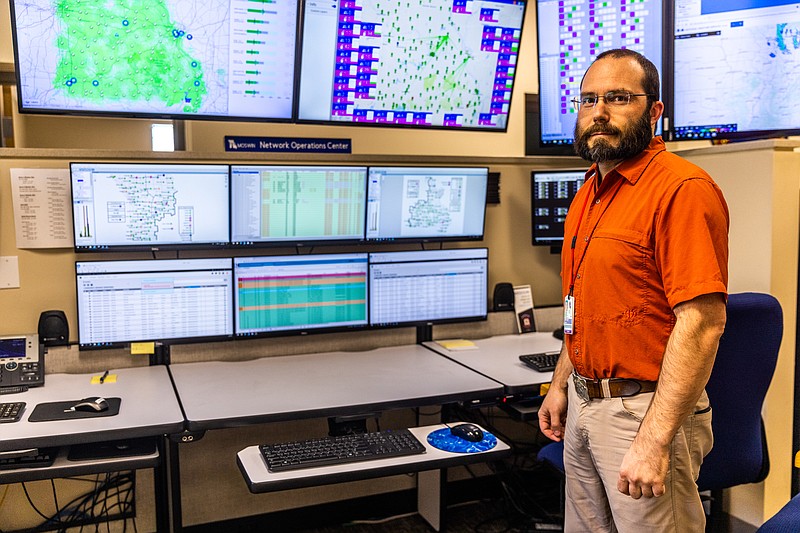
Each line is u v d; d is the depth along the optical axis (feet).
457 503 10.53
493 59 9.98
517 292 10.47
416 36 9.45
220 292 8.73
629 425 5.77
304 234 9.07
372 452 6.77
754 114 8.98
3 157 8.17
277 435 9.45
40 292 8.46
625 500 5.81
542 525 9.60
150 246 8.48
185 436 6.87
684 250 5.29
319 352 9.50
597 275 5.87
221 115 9.05
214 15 8.52
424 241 9.72
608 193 6.02
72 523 8.80
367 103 9.64
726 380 6.63
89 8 8.03
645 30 9.23
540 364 8.66
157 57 8.50
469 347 9.73
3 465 6.51
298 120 9.40
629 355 5.76
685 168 5.56
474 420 10.50
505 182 10.36
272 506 9.55
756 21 8.69
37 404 7.32
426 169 9.44
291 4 8.75
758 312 6.52
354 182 9.12
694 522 5.90
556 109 9.93
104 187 8.18
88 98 8.43
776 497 8.29
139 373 8.46
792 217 8.01
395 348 9.74
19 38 7.94
